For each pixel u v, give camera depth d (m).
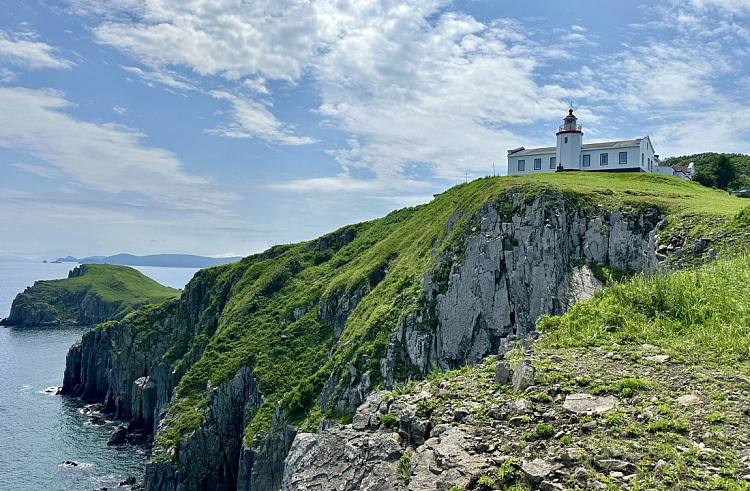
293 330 73.38
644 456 8.22
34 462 66.94
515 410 10.53
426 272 54.22
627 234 47.25
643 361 12.13
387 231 90.75
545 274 47.22
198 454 62.09
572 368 12.13
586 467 8.25
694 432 8.67
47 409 92.44
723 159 95.12
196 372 71.06
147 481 58.34
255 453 55.81
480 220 53.72
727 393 9.78
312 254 96.56
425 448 10.32
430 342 50.19
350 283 72.19
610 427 9.26
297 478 12.35
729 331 12.87
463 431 10.32
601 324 15.37
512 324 47.81
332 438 12.68
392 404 12.86
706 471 7.61
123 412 89.94
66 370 105.56
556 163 83.50
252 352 71.00
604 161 79.19
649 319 15.18
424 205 94.69
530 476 8.40
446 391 12.48
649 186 62.50
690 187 66.44
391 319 55.09
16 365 124.38
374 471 10.86
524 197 52.44
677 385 10.58
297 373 65.19
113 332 105.00
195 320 97.94
